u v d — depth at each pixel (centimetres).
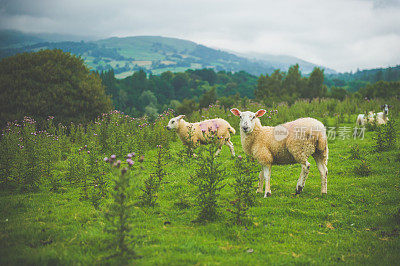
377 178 812
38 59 2212
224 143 1148
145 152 1256
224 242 487
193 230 536
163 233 517
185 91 12300
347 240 497
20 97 1928
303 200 686
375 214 593
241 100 2309
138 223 558
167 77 13412
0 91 1956
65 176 902
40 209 637
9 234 495
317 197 711
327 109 2336
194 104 5466
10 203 657
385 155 1034
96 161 926
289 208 633
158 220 580
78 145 1405
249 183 579
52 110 1978
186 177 899
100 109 2188
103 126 1419
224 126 1125
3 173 812
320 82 6769
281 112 2003
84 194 739
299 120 695
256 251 454
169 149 1311
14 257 411
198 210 627
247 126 712
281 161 742
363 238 502
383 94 3981
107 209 621
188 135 1132
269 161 727
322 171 716
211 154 600
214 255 438
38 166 830
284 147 704
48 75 2109
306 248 469
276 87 7531
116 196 413
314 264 414
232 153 1163
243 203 607
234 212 562
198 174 609
